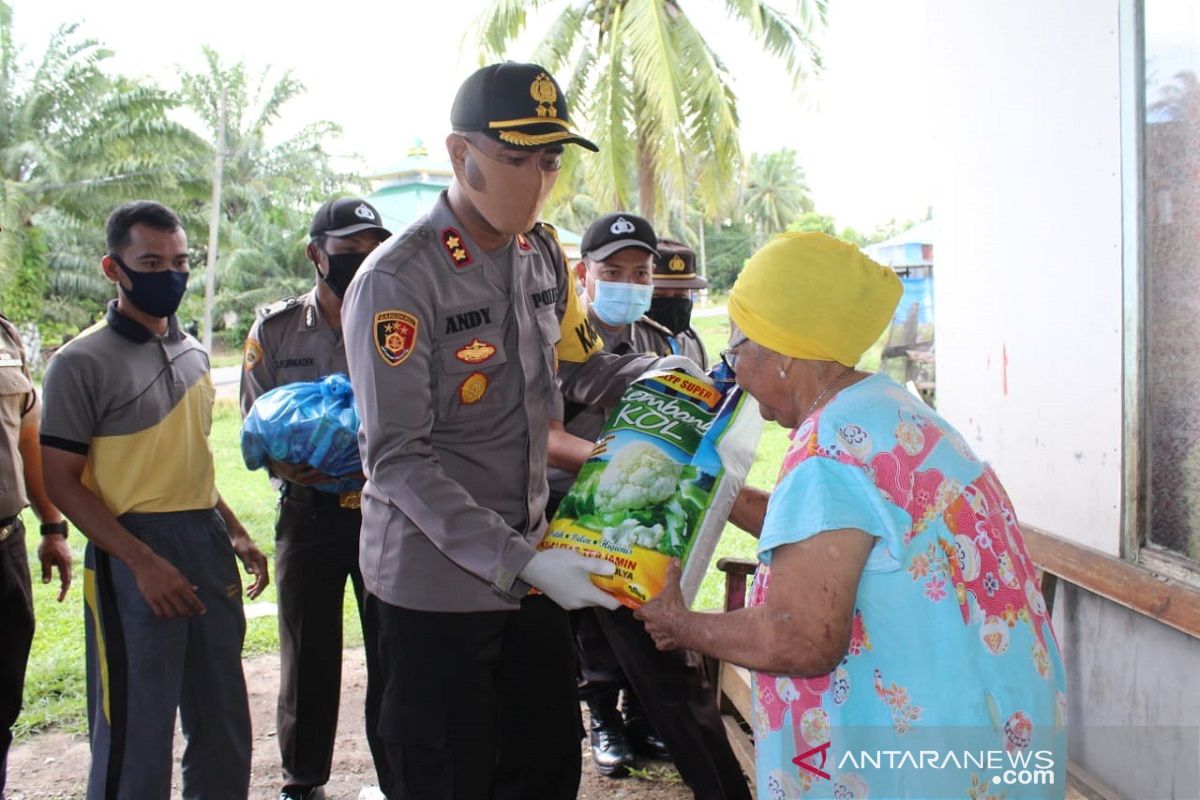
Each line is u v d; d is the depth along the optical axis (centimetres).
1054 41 282
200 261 3447
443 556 214
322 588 306
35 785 336
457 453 218
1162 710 255
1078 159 276
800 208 5438
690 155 1426
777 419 168
